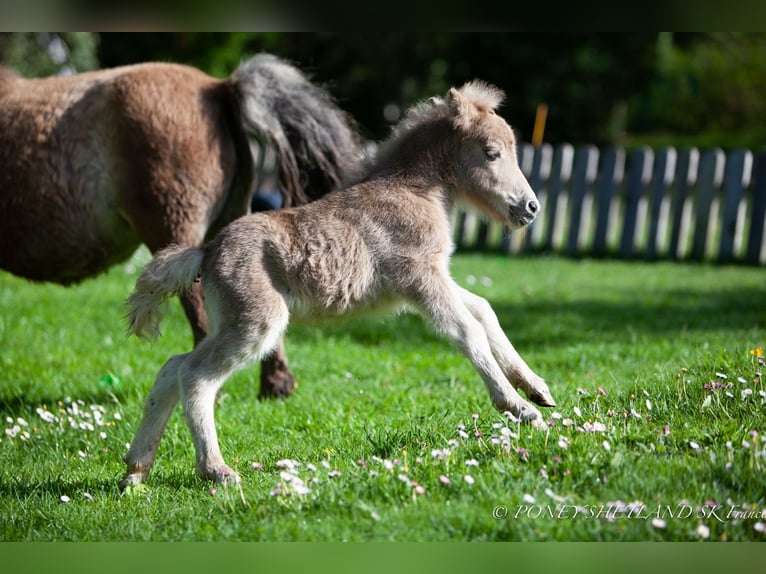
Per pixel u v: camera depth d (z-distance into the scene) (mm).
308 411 14680
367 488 9227
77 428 14156
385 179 12031
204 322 15422
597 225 34031
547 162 35062
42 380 17406
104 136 15430
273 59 15828
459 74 58406
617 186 33688
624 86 57031
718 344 15445
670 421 10789
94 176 15523
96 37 37781
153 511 10273
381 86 61469
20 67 33375
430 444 10703
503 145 12234
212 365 10883
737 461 9055
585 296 25266
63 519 10203
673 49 60750
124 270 28906
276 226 11242
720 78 60938
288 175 15641
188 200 15258
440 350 19328
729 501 8406
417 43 58188
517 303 24266
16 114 15711
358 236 11367
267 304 10875
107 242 15953
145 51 42062
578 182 34281
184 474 11617
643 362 16094
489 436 10711
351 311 11477
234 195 16047
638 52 55562
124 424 14219
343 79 61219
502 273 29781
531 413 10812
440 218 11820
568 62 55438
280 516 9055
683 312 22062
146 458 11273
